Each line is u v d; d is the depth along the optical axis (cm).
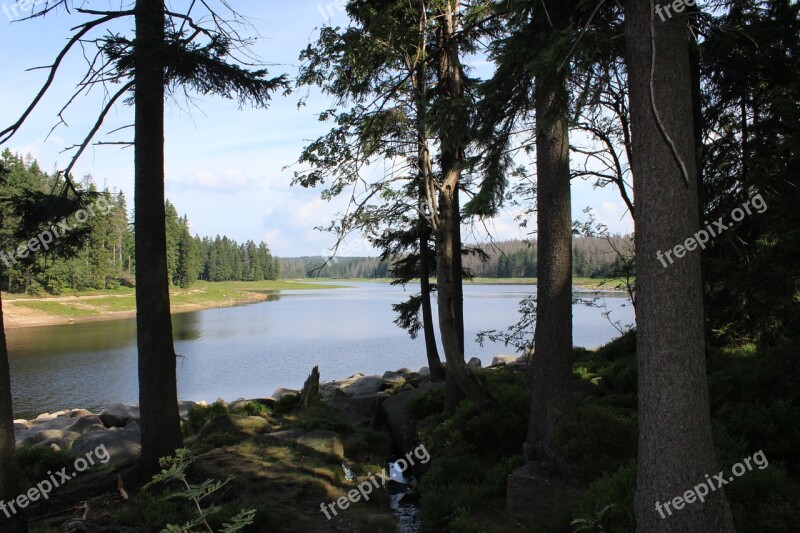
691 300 468
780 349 877
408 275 1734
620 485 588
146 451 803
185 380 2489
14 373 2662
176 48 727
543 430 775
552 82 605
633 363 1166
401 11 1201
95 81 763
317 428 1141
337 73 1123
